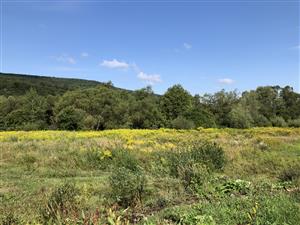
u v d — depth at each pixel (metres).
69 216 6.91
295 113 88.25
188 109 63.00
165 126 67.75
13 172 15.30
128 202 9.43
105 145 20.64
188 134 37.12
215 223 6.60
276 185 10.80
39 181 13.21
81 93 70.62
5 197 10.18
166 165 14.17
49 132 37.06
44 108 69.12
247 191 10.04
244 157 18.50
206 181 10.62
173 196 9.83
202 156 15.09
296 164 15.63
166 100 71.56
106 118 69.00
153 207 9.09
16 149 20.62
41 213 7.52
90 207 8.40
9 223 6.61
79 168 16.36
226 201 8.40
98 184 11.98
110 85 81.62
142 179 9.99
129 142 23.92
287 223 6.30
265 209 7.00
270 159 17.55
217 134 37.88
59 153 18.70
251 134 39.47
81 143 22.61
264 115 83.44
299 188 9.61
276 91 91.25
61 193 8.38
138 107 69.19
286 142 28.08
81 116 61.62
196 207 8.01
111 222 5.79
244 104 81.88
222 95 84.31
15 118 65.19
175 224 7.02
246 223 6.73
